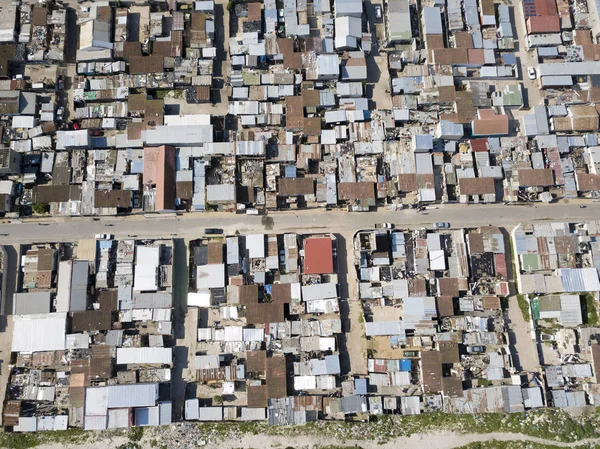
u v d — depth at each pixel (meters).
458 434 58.09
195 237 62.09
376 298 60.75
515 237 61.97
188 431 57.56
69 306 57.78
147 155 62.25
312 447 57.53
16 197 61.47
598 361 58.47
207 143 62.56
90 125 63.59
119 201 61.03
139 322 59.25
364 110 65.19
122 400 55.75
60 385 57.19
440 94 65.56
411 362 59.09
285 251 61.31
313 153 63.88
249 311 59.03
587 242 62.03
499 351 59.44
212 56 65.75
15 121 62.88
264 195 62.31
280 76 65.69
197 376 57.44
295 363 58.38
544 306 60.41
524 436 57.97
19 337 57.22
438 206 63.94
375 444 57.72
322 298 59.72
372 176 63.72
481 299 60.34
